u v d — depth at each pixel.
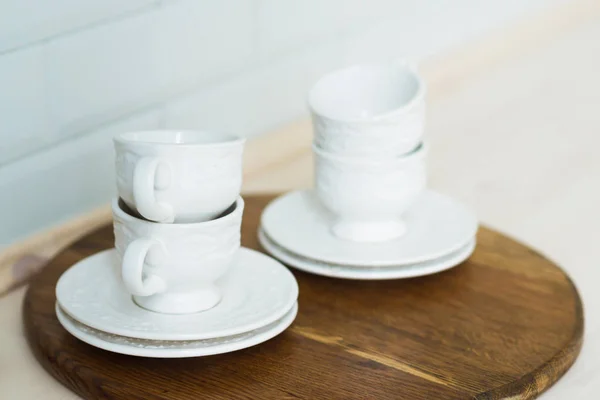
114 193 1.15
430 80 1.77
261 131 1.41
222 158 0.77
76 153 1.08
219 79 1.29
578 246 1.17
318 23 1.47
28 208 1.03
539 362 0.82
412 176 0.96
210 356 0.80
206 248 0.78
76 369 0.77
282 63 1.41
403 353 0.83
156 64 1.17
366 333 0.86
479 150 1.51
